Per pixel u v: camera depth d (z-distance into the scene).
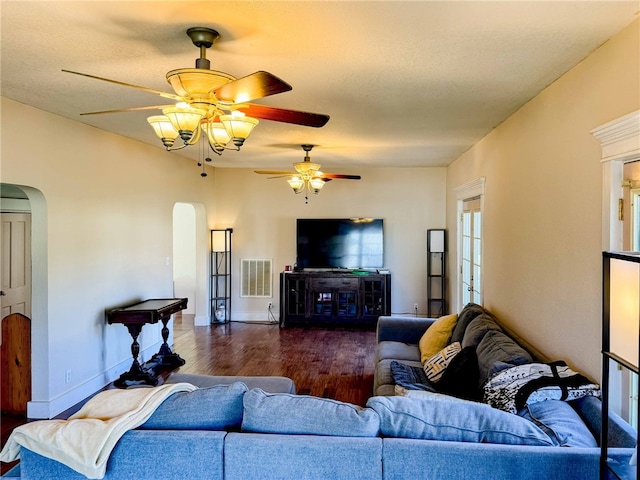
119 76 2.85
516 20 2.02
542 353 3.12
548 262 3.02
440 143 5.18
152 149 5.61
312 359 5.57
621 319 1.41
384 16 1.99
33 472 1.81
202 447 1.76
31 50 2.43
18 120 3.46
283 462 1.73
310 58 2.51
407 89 3.09
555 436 1.80
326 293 7.36
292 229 7.81
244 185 7.83
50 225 3.81
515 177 3.72
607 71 2.25
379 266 7.56
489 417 1.83
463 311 4.40
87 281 4.34
